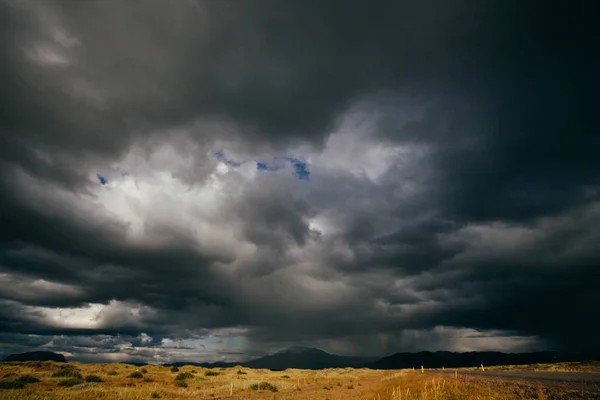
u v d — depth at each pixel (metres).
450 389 25.64
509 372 47.12
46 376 48.38
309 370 106.69
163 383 48.94
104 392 33.34
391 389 32.78
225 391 40.66
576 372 43.09
